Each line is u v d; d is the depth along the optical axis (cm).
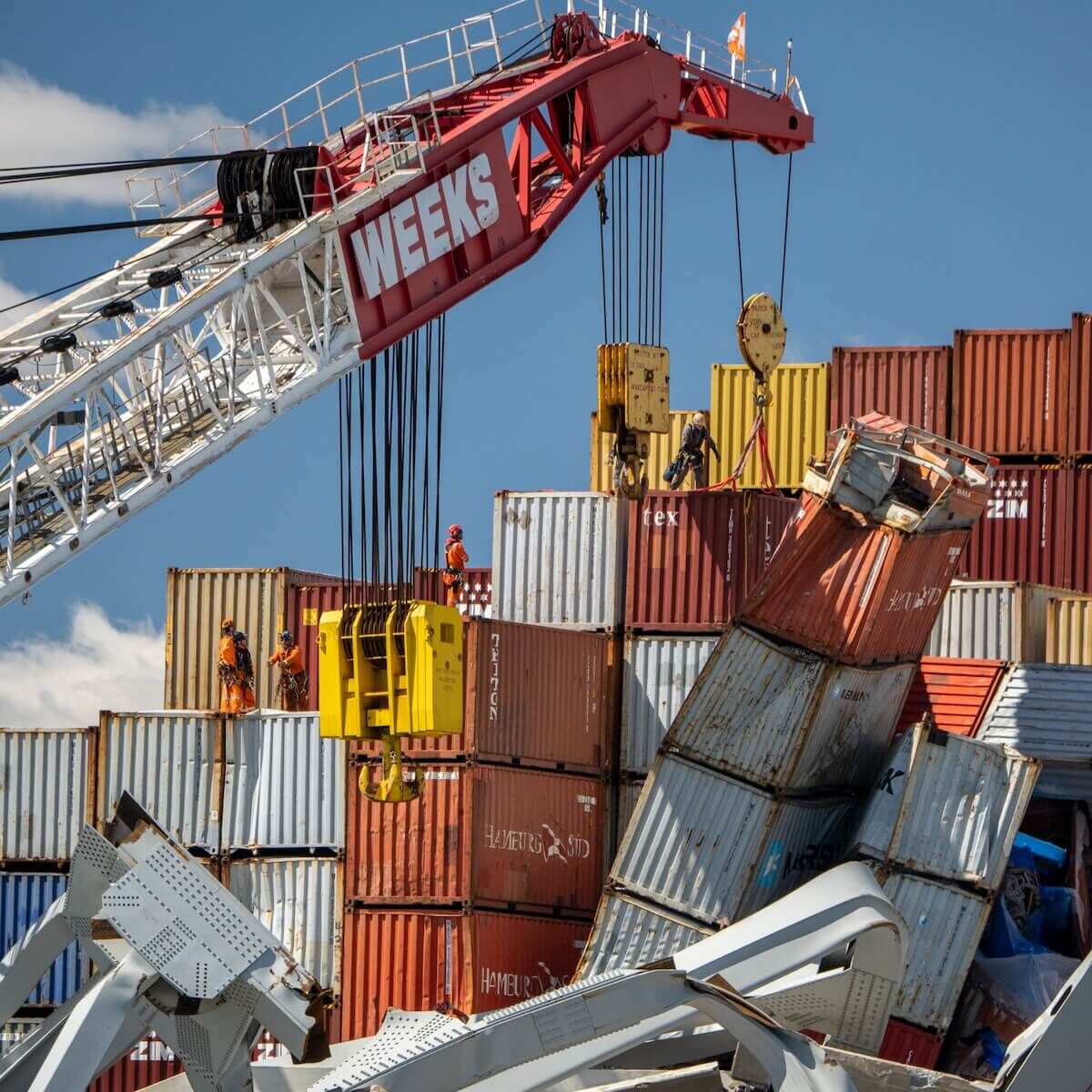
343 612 13750
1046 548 19700
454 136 14850
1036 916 15625
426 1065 10869
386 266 14588
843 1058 11794
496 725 16062
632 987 11300
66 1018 11856
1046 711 16350
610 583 17312
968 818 14725
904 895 14650
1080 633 18300
